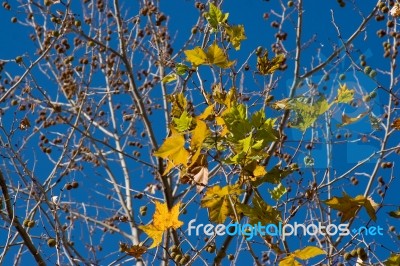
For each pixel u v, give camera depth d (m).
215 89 5.07
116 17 7.47
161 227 4.13
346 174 5.99
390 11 6.90
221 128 4.36
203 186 4.27
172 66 6.97
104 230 8.62
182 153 3.85
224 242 5.50
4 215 5.57
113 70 8.72
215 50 4.41
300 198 5.18
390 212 4.36
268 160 5.62
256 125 4.03
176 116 4.83
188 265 5.11
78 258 5.92
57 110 7.15
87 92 8.00
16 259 6.18
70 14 7.05
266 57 5.21
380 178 6.86
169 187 6.84
